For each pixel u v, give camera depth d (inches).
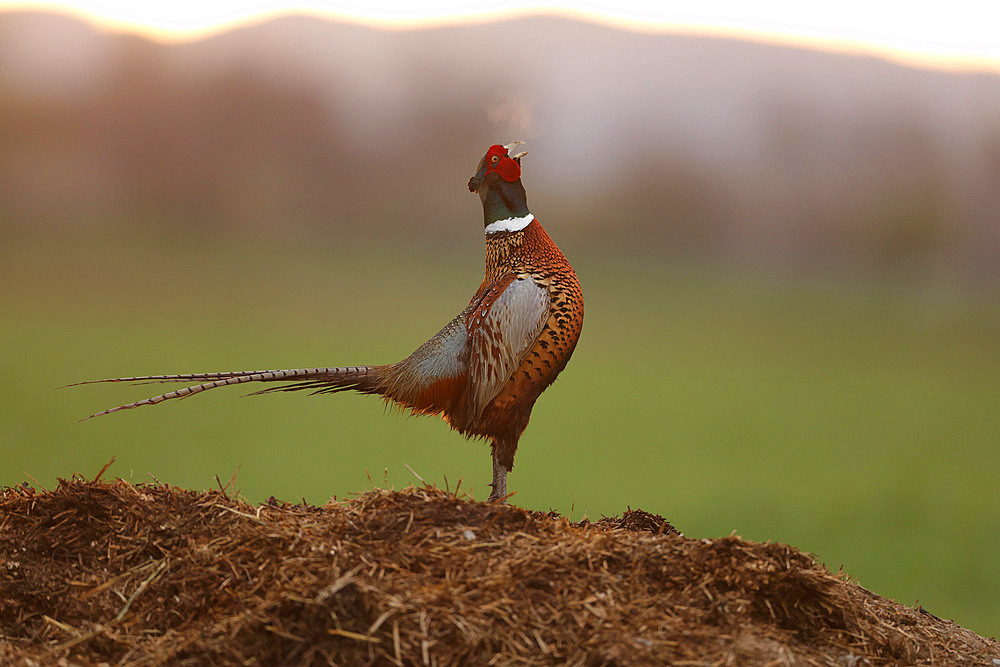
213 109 2340.1
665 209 2294.5
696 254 2223.2
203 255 1959.9
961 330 1736.0
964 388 1295.5
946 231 2207.2
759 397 1167.0
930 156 2330.2
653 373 1277.1
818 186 2309.3
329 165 2388.0
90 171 2182.6
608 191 2309.3
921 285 2116.1
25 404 917.8
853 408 1143.0
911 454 925.2
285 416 967.6
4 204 2046.0
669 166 2329.0
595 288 1941.4
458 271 1984.5
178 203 2224.4
